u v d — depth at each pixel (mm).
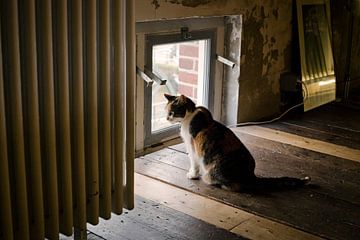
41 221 1755
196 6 3078
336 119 3943
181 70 3385
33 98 1629
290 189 2604
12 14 1515
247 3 3492
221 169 2541
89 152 1880
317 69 4195
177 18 2986
